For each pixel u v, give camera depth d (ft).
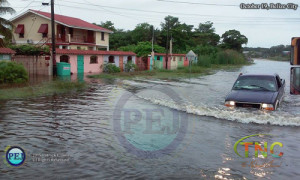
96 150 16.81
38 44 97.66
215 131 21.61
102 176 13.20
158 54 121.90
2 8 77.92
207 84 60.29
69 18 122.83
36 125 22.56
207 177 13.20
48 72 75.36
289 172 13.91
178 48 193.67
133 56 107.65
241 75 33.94
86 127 22.15
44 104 32.09
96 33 122.72
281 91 32.89
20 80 51.01
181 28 198.49
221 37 279.49
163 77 79.00
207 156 16.08
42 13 107.14
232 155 16.30
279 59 406.82
